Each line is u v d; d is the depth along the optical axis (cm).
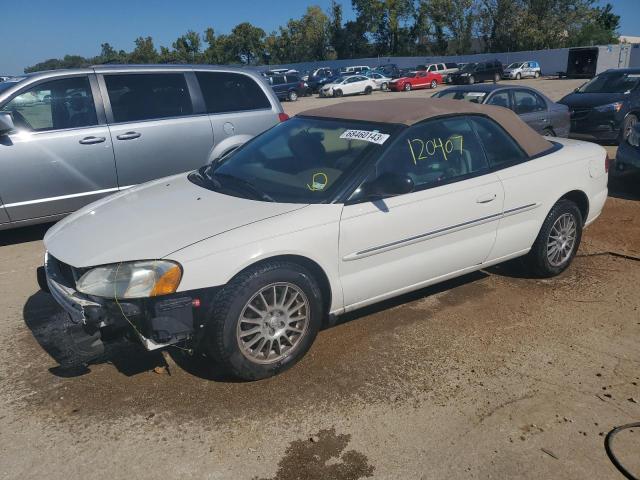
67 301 311
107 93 582
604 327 390
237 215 329
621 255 530
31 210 549
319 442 277
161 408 303
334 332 386
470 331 387
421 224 368
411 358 353
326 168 365
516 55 5228
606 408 302
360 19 6912
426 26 6750
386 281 365
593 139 1216
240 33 7200
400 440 279
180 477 254
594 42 5962
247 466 261
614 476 256
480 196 395
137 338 299
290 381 328
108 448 272
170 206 355
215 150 640
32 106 546
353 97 3541
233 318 305
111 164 581
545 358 352
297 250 319
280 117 690
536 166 434
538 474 257
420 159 376
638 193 772
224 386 322
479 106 427
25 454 268
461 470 259
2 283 474
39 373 337
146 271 293
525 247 444
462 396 314
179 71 628
